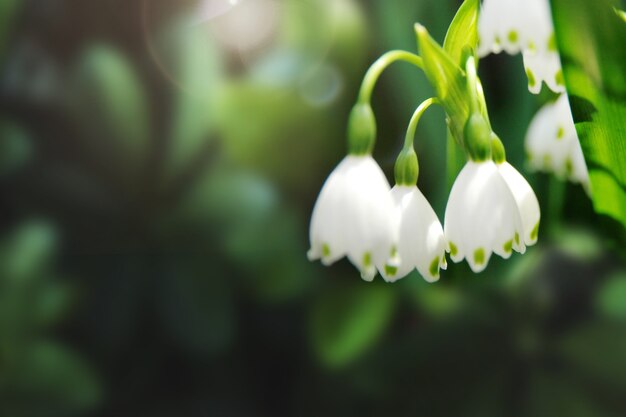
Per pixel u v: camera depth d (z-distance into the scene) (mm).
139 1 418
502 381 368
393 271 261
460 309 370
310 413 392
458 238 264
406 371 372
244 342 405
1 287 407
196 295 400
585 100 266
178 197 407
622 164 269
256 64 399
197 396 416
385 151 385
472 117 264
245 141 386
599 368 363
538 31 280
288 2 392
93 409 408
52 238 418
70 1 427
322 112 386
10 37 441
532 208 274
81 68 431
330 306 382
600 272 363
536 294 367
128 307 412
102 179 420
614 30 260
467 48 271
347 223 260
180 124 396
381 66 263
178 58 411
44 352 400
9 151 427
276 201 393
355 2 388
